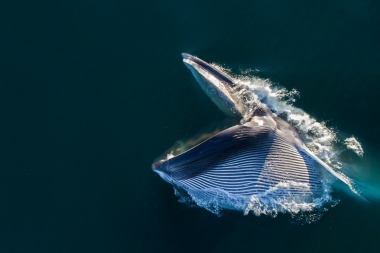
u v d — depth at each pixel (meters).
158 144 22.91
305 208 21.62
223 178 20.55
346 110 23.17
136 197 22.38
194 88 23.34
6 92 24.72
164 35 24.72
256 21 24.39
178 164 20.34
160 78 24.02
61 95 24.47
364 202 21.78
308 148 22.42
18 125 24.14
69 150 23.50
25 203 22.78
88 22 25.50
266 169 20.73
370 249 20.83
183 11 24.95
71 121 23.98
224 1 24.78
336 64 23.59
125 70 24.47
